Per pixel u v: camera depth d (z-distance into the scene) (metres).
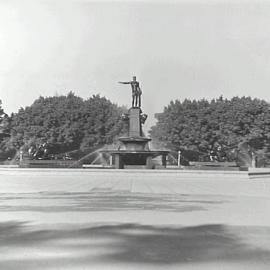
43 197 18.05
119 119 81.31
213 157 77.25
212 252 7.89
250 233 9.74
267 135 73.12
